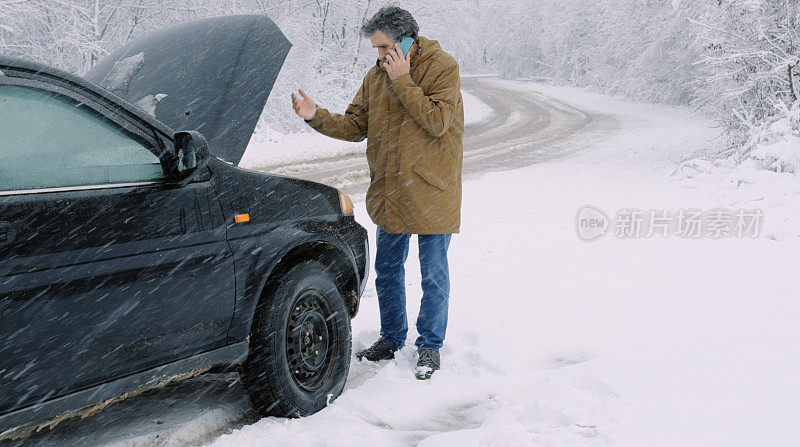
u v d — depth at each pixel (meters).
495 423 2.77
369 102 3.52
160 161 2.52
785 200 9.02
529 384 3.32
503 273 5.77
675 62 31.17
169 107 2.90
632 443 2.42
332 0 24.31
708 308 4.52
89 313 2.23
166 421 2.83
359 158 15.73
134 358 2.38
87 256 2.22
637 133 22.72
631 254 6.50
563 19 44.69
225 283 2.65
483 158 16.45
